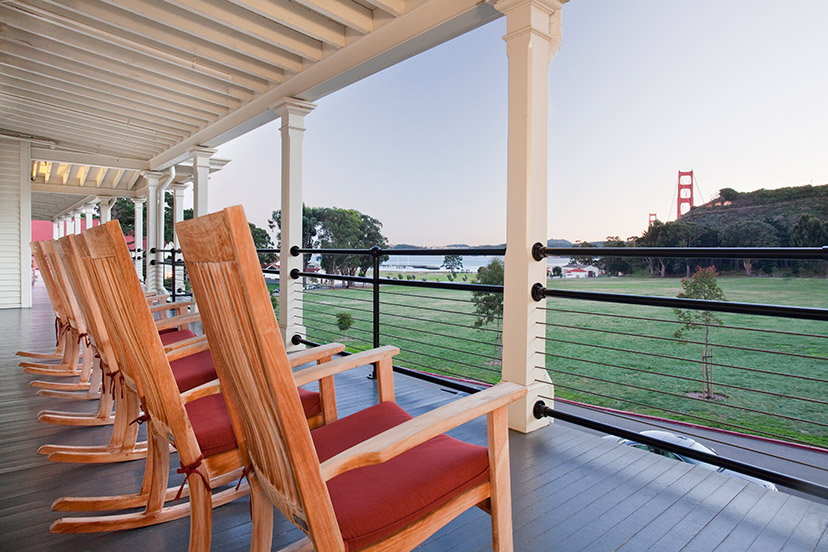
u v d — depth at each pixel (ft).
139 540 4.70
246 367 2.69
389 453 2.70
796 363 31.86
